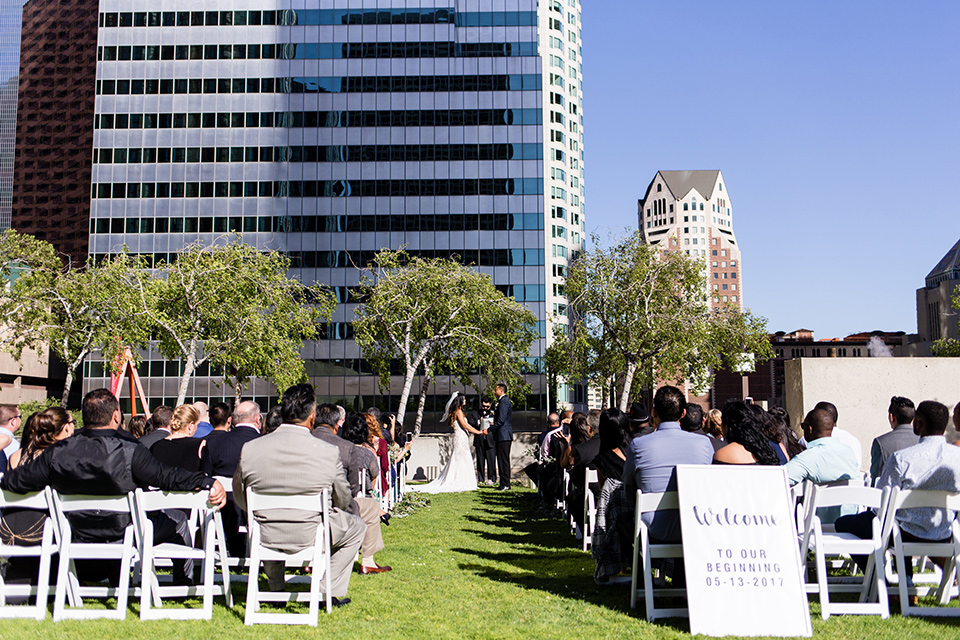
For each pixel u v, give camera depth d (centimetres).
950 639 570
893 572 776
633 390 4106
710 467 639
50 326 3706
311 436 663
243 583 800
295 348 3959
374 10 7800
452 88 7756
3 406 847
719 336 3644
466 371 3562
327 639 566
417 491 1923
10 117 11656
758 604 606
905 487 669
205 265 3597
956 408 693
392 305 3297
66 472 623
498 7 7844
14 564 675
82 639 547
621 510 761
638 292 3384
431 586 779
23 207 11438
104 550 633
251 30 7725
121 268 3609
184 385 3441
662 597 691
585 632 593
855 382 1440
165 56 7681
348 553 707
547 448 1523
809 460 743
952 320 13800
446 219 7612
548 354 4481
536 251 7600
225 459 805
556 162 10506
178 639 556
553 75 10606
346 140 7669
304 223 7556
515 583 797
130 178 7544
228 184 7562
